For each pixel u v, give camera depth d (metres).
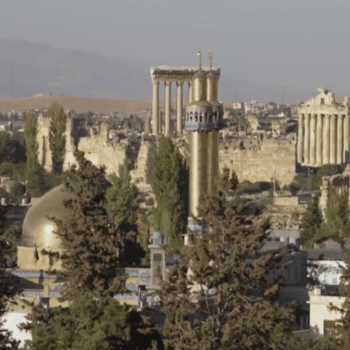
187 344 177.25
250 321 179.62
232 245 185.00
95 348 168.62
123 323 177.12
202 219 191.38
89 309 176.50
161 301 184.00
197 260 184.38
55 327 175.88
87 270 191.88
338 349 191.88
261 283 184.88
